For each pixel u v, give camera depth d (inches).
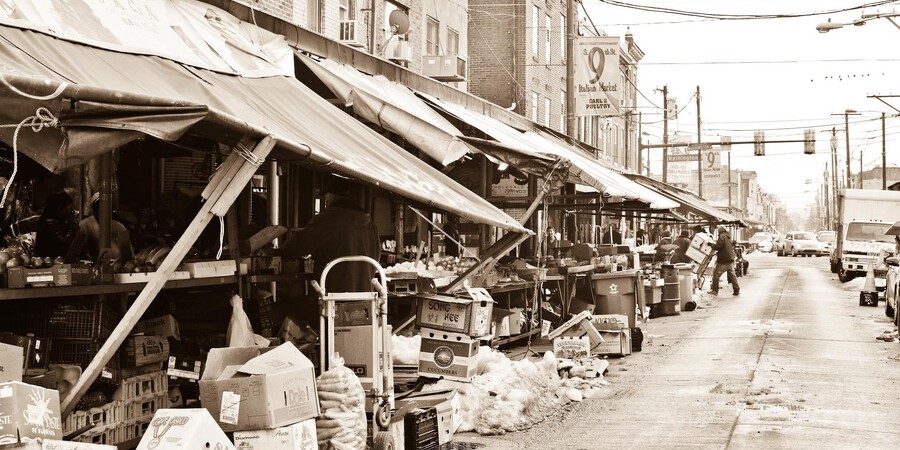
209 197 255.9
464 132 668.7
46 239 299.3
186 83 316.8
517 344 674.8
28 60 259.3
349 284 400.8
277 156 296.7
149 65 318.0
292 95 378.9
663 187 1201.4
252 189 558.6
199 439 223.0
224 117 241.3
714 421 408.5
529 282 689.0
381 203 637.9
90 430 266.4
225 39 398.0
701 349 671.1
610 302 706.8
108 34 319.9
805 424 399.5
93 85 243.9
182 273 306.3
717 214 1337.4
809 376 533.0
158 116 229.8
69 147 220.1
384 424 306.0
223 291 364.2
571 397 463.2
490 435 385.1
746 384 505.7
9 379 226.7
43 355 271.7
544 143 792.3
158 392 302.2
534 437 380.2
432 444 330.6
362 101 461.4
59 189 375.6
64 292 264.8
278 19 472.1
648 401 463.2
